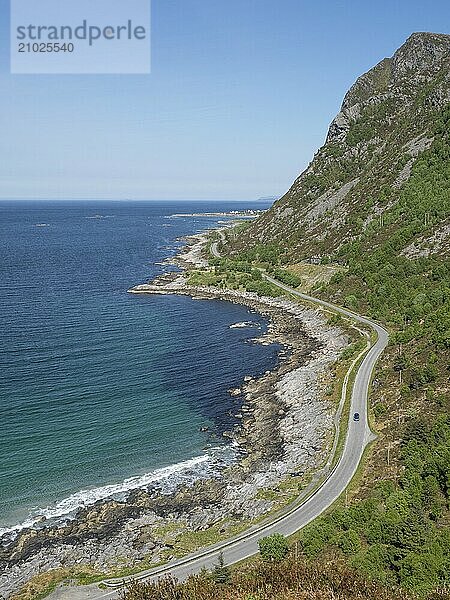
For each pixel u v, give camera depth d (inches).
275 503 2696.9
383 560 2009.1
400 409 3412.9
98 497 2834.6
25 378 4180.6
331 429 3376.0
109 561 2374.5
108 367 4507.9
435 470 2519.7
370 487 2669.8
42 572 2319.1
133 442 3351.4
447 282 5344.5
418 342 4271.7
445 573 1815.9
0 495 2817.4
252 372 4512.8
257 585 1795.0
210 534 2517.2
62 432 3417.8
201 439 3420.3
